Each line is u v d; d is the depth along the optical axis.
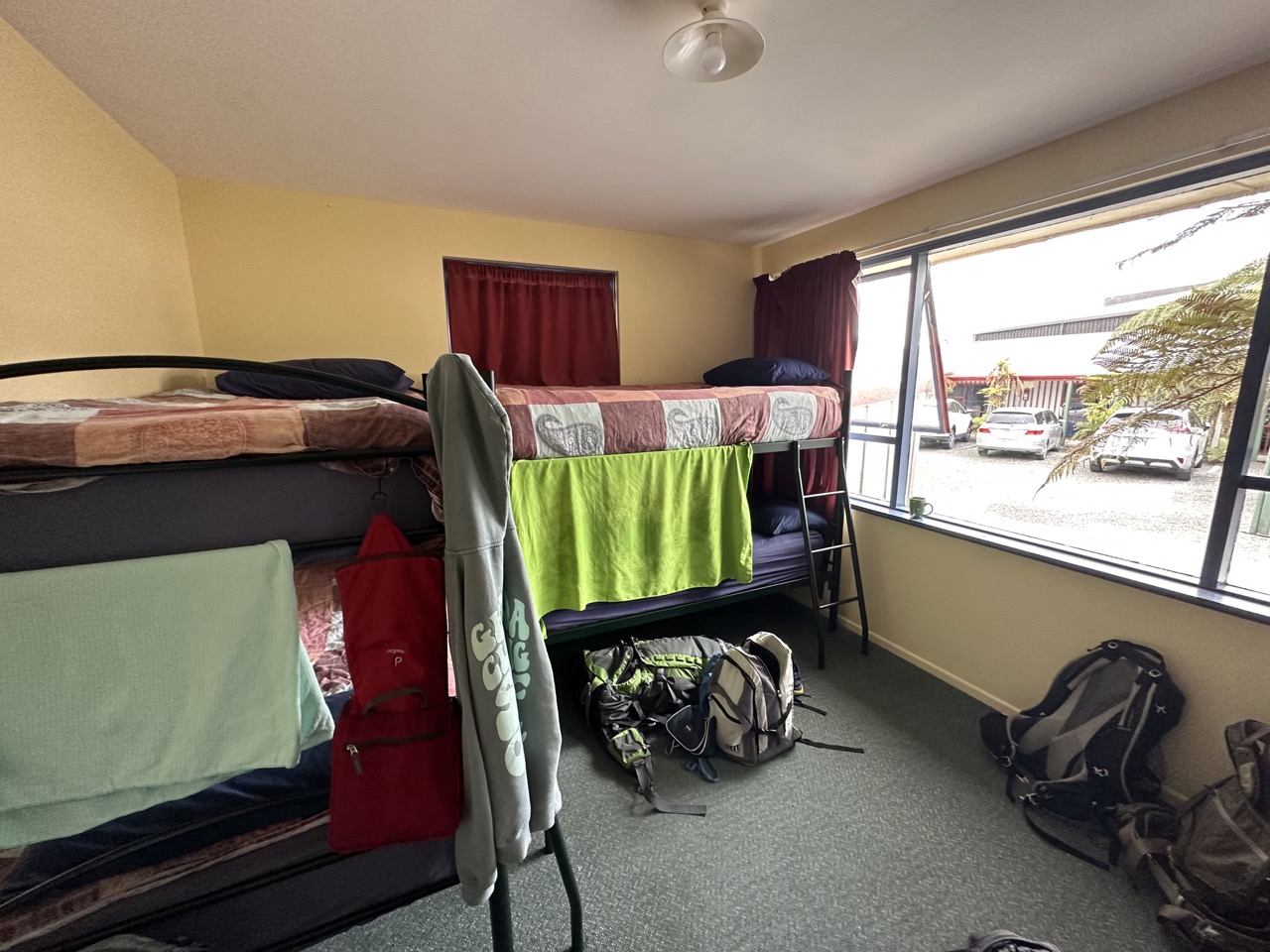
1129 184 1.68
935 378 2.47
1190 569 1.65
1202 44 1.30
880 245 2.55
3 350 1.25
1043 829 1.55
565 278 2.97
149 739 0.69
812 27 1.23
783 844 1.52
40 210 1.37
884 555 2.63
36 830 0.67
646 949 1.23
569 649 2.71
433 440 0.77
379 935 1.28
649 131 1.76
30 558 0.64
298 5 1.14
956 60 1.38
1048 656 1.96
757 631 2.87
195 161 2.01
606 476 2.01
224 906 0.81
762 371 2.58
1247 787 1.26
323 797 0.87
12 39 1.26
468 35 1.25
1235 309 1.50
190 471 0.68
